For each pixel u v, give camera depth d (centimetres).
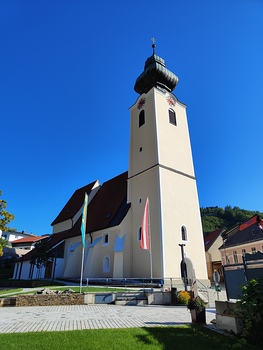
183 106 3303
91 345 605
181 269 2334
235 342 654
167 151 2781
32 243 6462
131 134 3183
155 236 2388
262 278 700
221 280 4597
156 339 669
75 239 3469
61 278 3084
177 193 2650
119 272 2430
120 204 3056
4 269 5016
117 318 993
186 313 1135
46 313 1100
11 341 630
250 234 4259
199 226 2691
